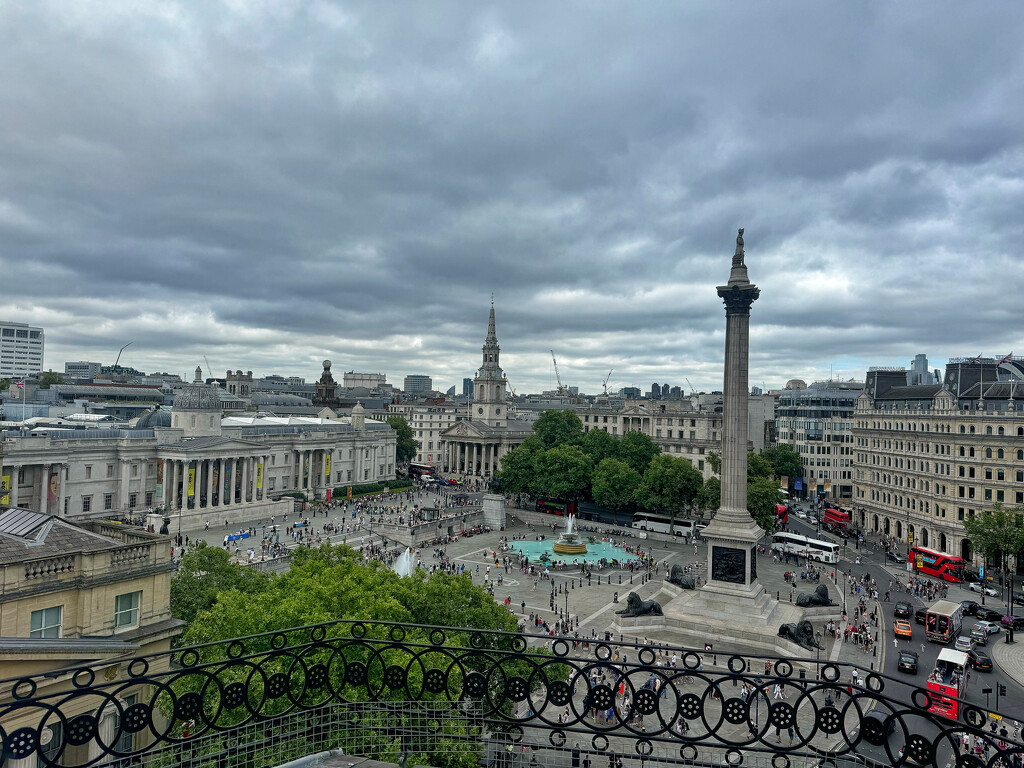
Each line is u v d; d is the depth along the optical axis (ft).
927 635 262.06
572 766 49.29
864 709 189.06
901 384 559.38
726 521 277.85
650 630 263.49
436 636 52.13
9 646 90.94
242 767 60.44
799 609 289.12
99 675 101.35
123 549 122.72
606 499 506.89
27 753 39.88
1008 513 344.69
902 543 463.83
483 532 474.08
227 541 387.14
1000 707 197.36
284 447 571.69
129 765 43.75
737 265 287.07
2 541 113.60
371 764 46.93
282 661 114.01
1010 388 418.31
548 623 271.49
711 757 122.72
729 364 283.79
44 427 472.85
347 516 493.77
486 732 58.18
